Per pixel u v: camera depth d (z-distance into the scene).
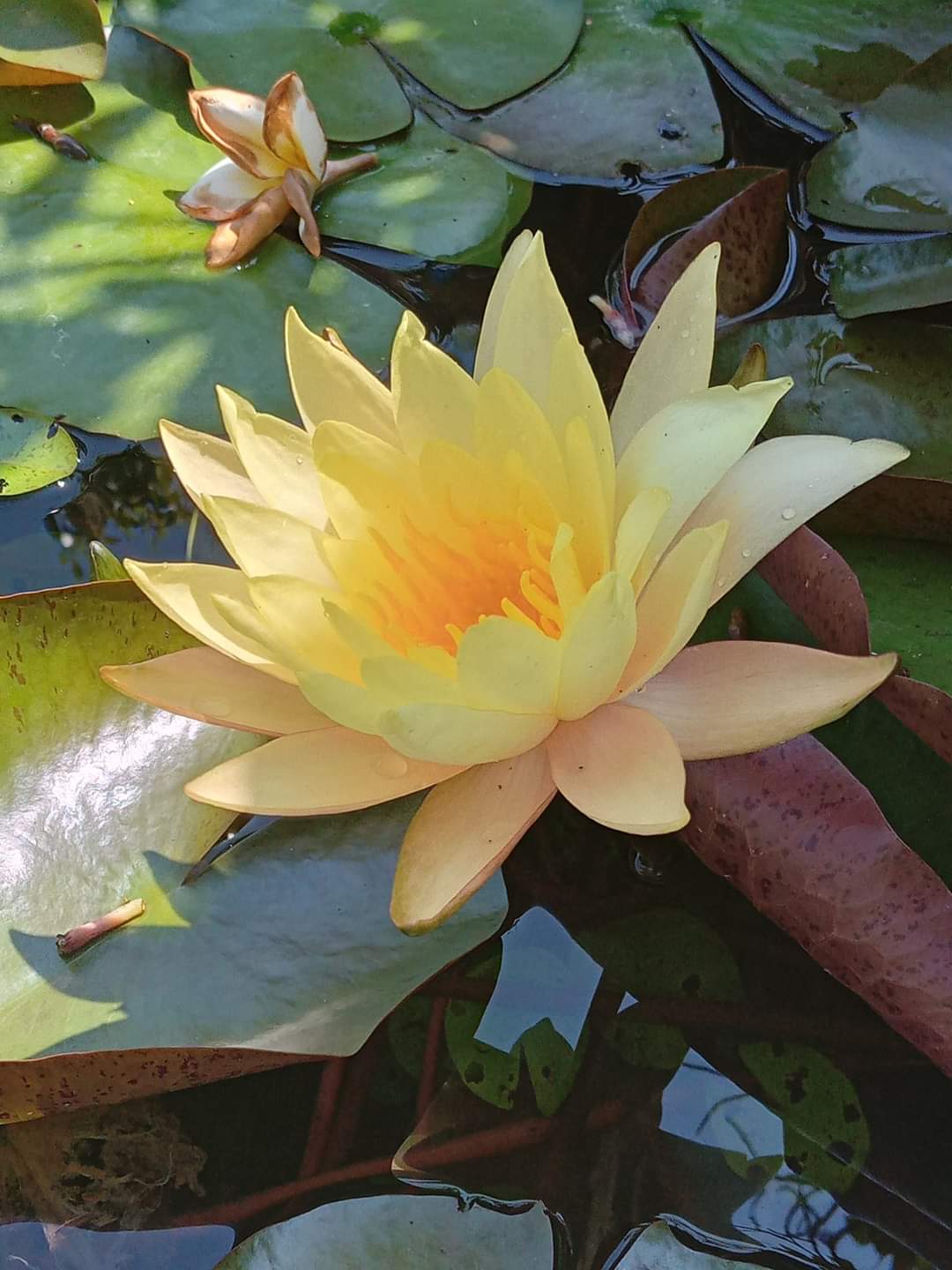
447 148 0.43
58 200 0.42
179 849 0.33
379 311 0.41
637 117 0.43
